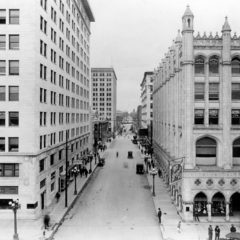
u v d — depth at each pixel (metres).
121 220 41.00
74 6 74.56
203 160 43.09
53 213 43.41
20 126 42.00
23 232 36.47
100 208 46.50
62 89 60.53
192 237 34.94
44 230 35.78
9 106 42.19
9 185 42.00
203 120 42.62
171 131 54.62
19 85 42.16
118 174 74.44
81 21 85.88
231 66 42.41
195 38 42.28
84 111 91.75
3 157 42.00
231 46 42.06
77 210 45.59
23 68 42.12
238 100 42.44
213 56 42.50
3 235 35.47
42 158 45.50
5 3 42.34
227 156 41.75
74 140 72.94
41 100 46.03
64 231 36.88
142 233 36.28
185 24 41.91
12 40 42.66
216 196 42.53
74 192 53.69
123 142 169.88
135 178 69.44
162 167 68.81
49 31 50.19
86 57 95.94
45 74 48.38
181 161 43.34
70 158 67.62
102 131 150.38
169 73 58.81
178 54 48.72
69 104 68.12
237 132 41.97
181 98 45.53
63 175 55.44
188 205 41.00
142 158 102.69
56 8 55.12
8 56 42.31
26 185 41.72
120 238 34.62
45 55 48.34
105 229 37.56
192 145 42.00
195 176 41.38
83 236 35.22
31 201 41.72
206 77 42.41
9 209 42.03
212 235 34.69
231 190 41.44
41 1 45.94
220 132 42.09
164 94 66.38
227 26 41.69
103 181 66.19
